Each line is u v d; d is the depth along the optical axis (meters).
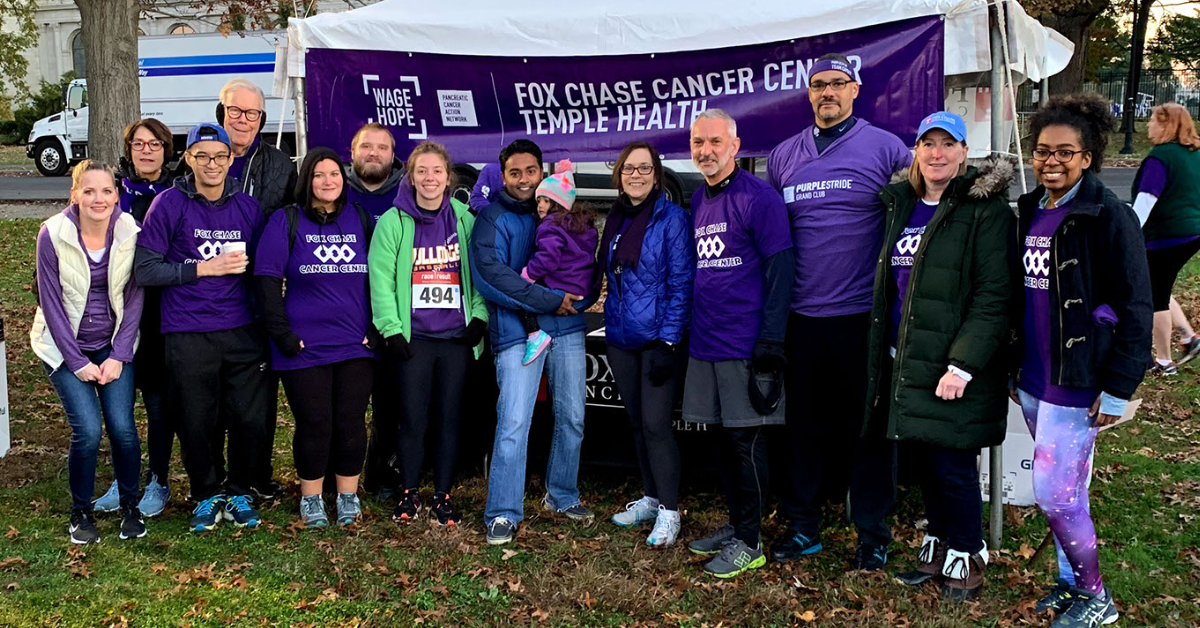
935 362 3.46
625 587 3.76
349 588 3.79
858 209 3.75
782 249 3.71
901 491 4.86
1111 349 3.15
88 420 4.05
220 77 18.81
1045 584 3.82
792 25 5.04
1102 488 4.94
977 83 5.85
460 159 5.80
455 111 5.77
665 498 4.23
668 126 5.43
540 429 4.96
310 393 4.28
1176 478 5.07
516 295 4.12
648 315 4.05
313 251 4.19
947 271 3.44
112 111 12.40
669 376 4.05
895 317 3.62
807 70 5.09
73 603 3.63
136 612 3.57
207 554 4.12
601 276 4.23
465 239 4.36
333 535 4.32
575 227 4.16
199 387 4.20
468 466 5.14
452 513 4.48
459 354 4.36
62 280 3.91
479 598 3.75
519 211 4.29
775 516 4.60
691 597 3.75
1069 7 18.58
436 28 5.63
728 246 3.80
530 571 3.95
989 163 3.43
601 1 5.73
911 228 3.57
